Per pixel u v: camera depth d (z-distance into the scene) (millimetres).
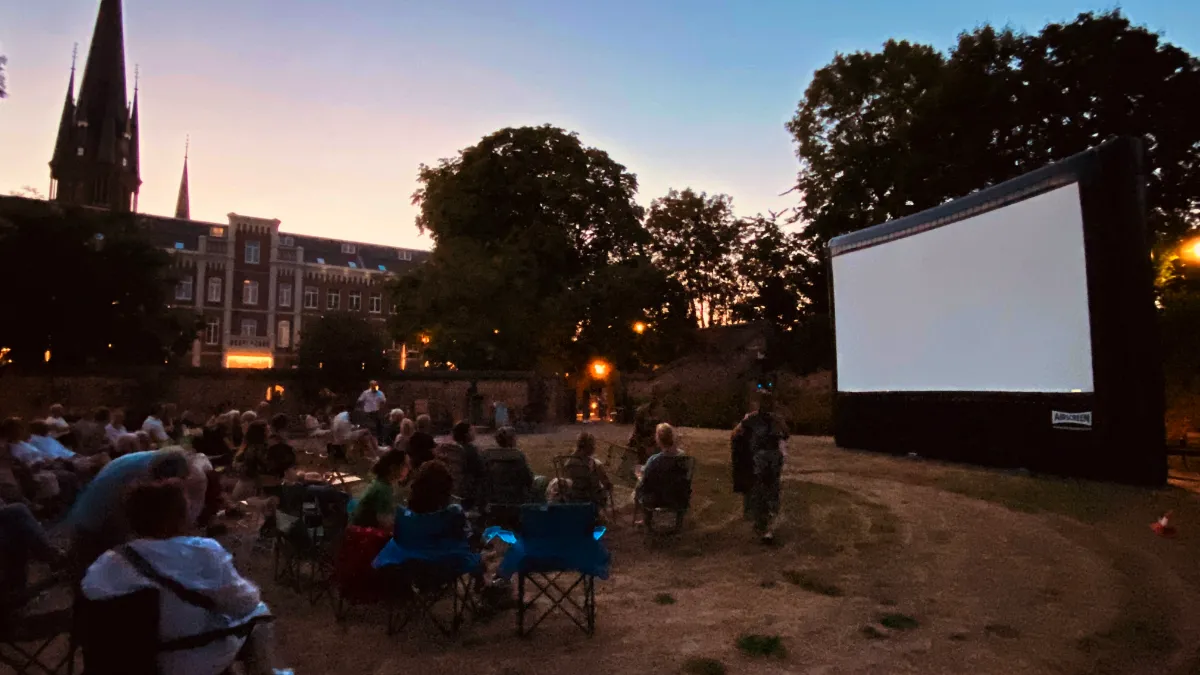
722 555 7449
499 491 7570
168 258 25422
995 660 4617
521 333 32125
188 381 25672
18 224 21984
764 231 46500
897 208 29453
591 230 36469
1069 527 8500
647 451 11656
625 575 6750
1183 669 4469
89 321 23312
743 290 49938
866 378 17094
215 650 2748
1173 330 18469
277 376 27688
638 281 33906
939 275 14930
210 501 7520
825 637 5035
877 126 32344
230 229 58875
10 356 22875
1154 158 26188
